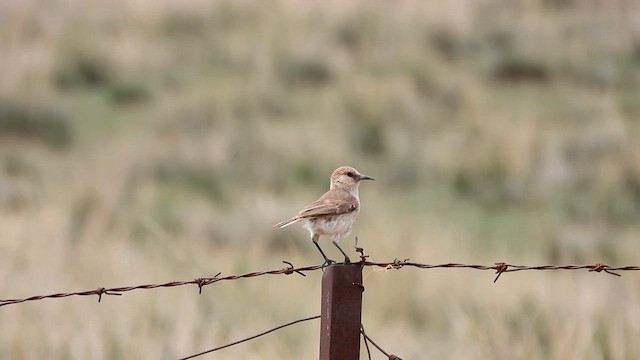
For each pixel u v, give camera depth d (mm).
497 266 6879
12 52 25297
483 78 26109
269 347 10852
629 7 29906
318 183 19281
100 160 19969
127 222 16031
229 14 28797
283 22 28594
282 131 21438
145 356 10625
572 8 30297
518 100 24641
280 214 16547
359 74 25453
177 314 11727
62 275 12914
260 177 19312
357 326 5969
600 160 20109
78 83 24547
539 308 12289
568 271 14523
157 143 20578
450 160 20156
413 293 12992
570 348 10875
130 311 11648
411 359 11000
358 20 28719
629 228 17797
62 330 11016
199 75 25500
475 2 30328
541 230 16953
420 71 25422
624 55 27141
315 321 12078
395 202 18688
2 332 10859
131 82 24359
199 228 16016
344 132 21781
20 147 20812
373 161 20812
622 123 22281
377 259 13945
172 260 14102
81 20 27719
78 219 16172
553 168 19578
